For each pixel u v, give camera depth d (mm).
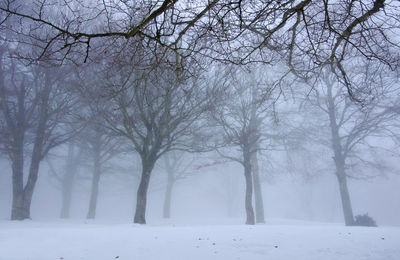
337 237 9172
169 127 15977
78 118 16156
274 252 7121
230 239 8883
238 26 6520
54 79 17750
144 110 16234
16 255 7160
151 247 7852
